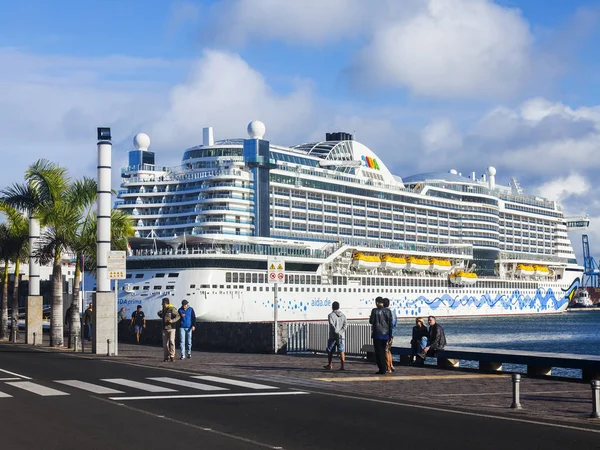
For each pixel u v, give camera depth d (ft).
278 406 57.98
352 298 367.66
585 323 459.32
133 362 102.68
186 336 110.01
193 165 342.03
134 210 337.31
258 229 326.44
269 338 123.24
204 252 298.56
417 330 98.48
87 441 43.14
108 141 125.80
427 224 439.22
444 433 46.57
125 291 305.53
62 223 146.82
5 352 127.44
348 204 382.83
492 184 545.03
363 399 62.69
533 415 54.65
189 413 53.83
